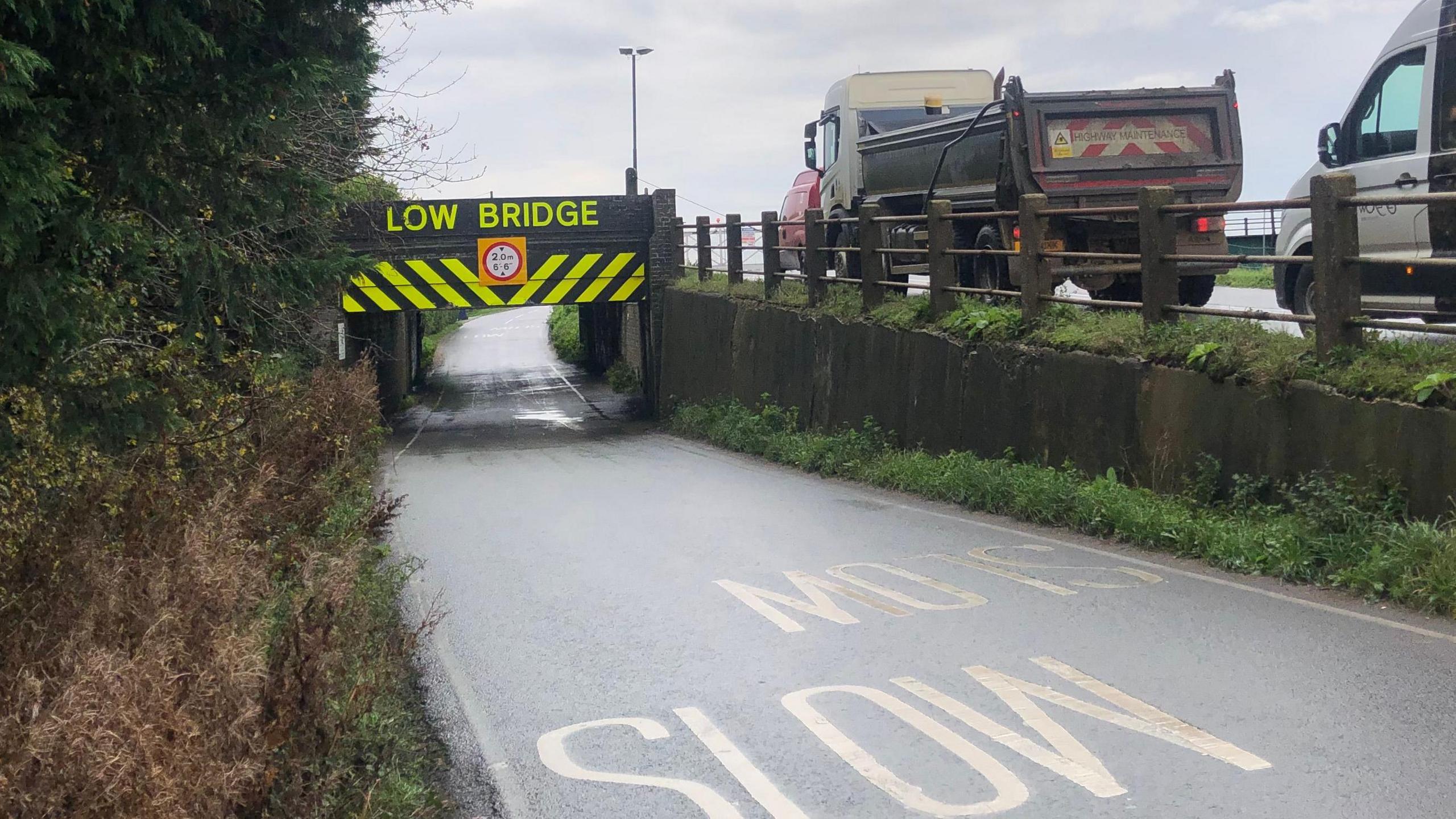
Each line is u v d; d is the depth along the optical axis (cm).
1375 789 450
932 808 461
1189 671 600
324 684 495
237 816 428
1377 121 1065
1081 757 499
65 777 364
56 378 584
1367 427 803
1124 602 743
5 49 474
